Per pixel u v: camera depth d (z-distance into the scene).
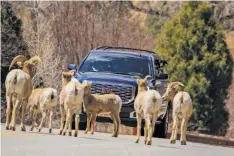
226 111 75.00
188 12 76.31
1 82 60.56
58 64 64.44
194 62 74.38
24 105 33.81
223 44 75.69
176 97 32.84
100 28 77.50
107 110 34.81
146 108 30.59
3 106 59.47
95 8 78.56
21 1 72.31
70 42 73.25
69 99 31.94
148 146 29.56
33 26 68.69
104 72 38.53
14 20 63.38
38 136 30.47
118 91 37.09
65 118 34.06
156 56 41.12
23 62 34.59
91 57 39.41
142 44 81.06
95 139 31.22
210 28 75.50
